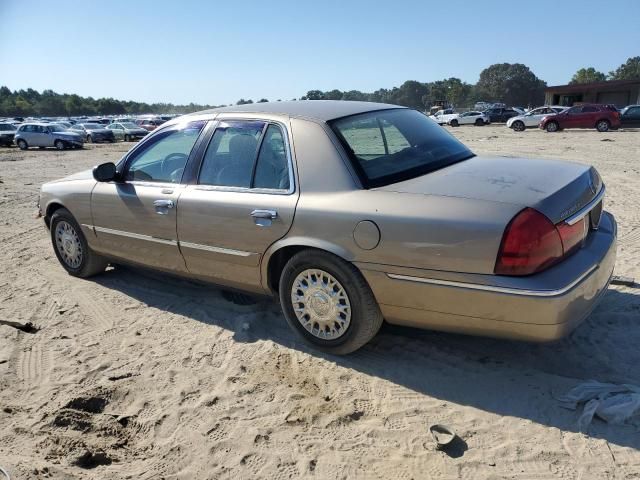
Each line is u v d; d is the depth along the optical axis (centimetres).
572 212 322
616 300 451
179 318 463
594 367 362
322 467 286
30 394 362
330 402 339
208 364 389
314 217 360
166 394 356
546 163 391
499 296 305
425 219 321
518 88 11888
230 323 448
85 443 312
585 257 326
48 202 561
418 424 315
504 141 2381
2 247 711
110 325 457
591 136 2594
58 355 411
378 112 422
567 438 296
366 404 336
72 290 535
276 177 389
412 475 277
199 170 434
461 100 12200
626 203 840
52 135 3188
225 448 304
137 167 481
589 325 412
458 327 332
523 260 299
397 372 367
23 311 490
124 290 529
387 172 366
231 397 349
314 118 388
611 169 1267
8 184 1421
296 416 326
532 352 382
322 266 365
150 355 405
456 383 351
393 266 334
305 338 395
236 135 419
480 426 310
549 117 3173
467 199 319
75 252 556
